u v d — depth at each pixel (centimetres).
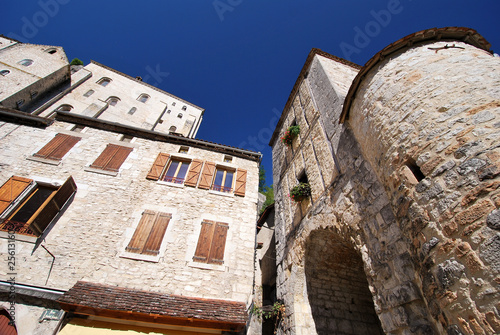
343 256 762
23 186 702
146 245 683
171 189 826
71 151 835
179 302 579
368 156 531
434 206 335
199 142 996
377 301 447
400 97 462
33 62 1619
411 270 377
